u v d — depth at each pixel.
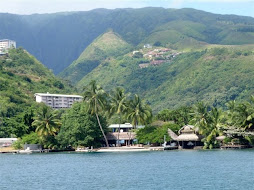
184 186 98.75
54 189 98.69
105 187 99.94
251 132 197.12
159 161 150.50
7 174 126.44
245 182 102.19
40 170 133.75
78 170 131.00
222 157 158.75
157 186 99.56
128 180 109.12
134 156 173.25
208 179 107.69
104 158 167.38
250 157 156.88
